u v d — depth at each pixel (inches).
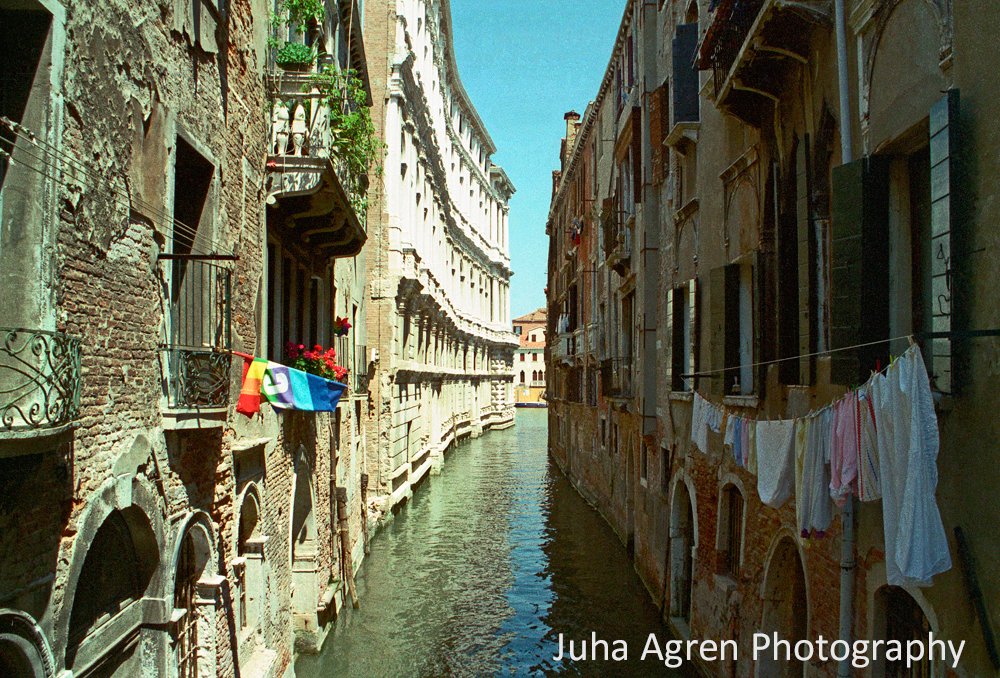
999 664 178.4
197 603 300.7
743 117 363.3
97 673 232.5
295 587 483.5
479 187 2018.9
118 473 222.2
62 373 175.8
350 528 658.2
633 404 685.3
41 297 181.6
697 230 481.4
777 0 278.5
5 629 166.2
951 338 193.8
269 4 398.6
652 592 593.3
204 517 295.7
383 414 895.1
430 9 1229.7
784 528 324.5
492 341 2226.9
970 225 190.5
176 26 265.9
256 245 371.6
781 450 267.4
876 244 232.5
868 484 207.3
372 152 534.0
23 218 181.3
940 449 204.1
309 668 465.7
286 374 320.5
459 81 1592.0
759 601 355.3
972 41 189.5
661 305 588.1
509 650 506.0
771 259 347.6
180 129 269.9
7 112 183.5
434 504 1015.6
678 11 538.9
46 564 185.0
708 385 442.0
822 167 286.7
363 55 670.5
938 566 178.9
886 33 234.4
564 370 1312.7
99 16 210.4
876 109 240.2
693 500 480.7
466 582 658.2
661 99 570.9
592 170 1040.8
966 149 192.1
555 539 815.7
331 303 590.2
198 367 272.5
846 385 239.9
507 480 1236.5
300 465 464.4
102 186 213.3
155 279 252.1
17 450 161.5
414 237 1043.3
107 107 215.8
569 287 1296.8
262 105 382.9
